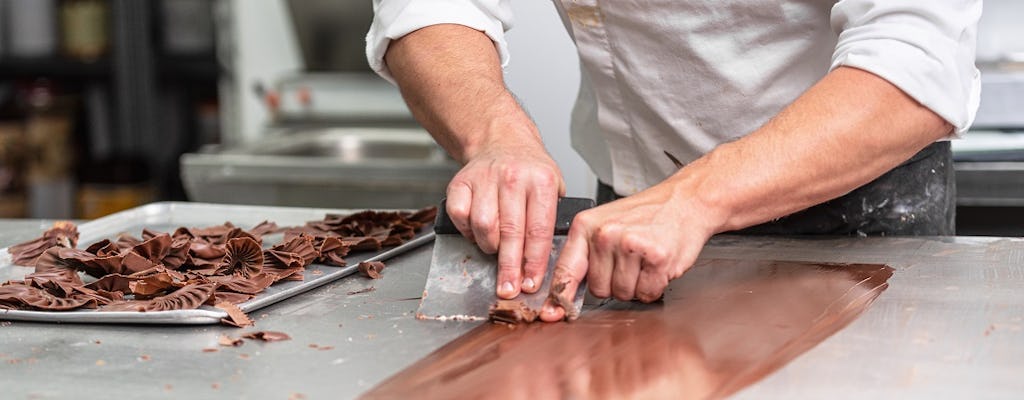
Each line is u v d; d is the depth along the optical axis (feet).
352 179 8.91
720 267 4.92
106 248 4.95
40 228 6.02
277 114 10.78
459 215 4.42
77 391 3.77
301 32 10.60
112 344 4.15
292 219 6.09
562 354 4.00
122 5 11.05
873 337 4.07
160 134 11.45
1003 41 8.77
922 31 4.56
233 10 10.62
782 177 4.48
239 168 9.10
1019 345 3.97
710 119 5.54
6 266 5.19
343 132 10.53
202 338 4.19
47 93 11.38
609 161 6.11
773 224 5.58
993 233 8.36
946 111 4.57
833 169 4.53
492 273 4.48
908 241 5.24
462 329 4.24
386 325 4.29
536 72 7.31
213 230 5.47
